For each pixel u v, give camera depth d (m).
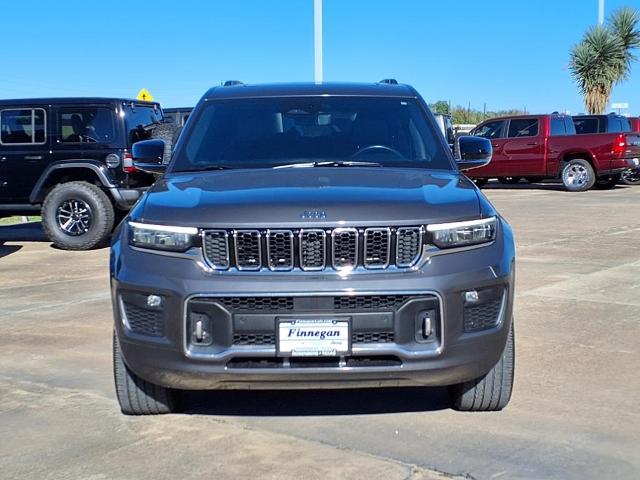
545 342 5.62
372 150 4.81
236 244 3.60
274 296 3.53
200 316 3.60
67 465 3.70
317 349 3.55
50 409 4.44
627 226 12.43
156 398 4.16
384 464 3.64
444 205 3.75
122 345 3.80
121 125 10.91
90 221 11.02
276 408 4.40
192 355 3.59
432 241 3.63
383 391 4.65
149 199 4.01
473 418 4.20
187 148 4.89
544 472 3.54
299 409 4.38
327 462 3.67
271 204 3.67
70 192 10.95
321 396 4.58
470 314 3.68
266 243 3.59
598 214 14.26
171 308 3.61
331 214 3.60
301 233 3.58
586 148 19.73
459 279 3.61
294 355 3.55
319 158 4.74
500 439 3.91
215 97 5.30
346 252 3.60
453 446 3.83
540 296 7.16
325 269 3.59
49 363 5.34
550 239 10.97
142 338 3.71
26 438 4.03
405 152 4.80
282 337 3.54
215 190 4.00
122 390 4.14
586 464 3.62
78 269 9.41
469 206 3.81
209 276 3.58
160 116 12.23
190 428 4.13
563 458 3.69
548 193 19.50
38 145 11.02
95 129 10.95
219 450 3.84
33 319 6.66
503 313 3.78
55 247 11.62
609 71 28.86
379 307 3.56
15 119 11.09
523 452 3.75
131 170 10.92
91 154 10.95
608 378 4.83
